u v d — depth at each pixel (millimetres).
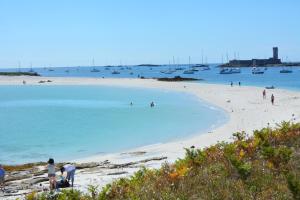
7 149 37375
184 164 10852
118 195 9367
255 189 8297
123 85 128000
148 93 96875
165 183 9266
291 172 8992
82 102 79562
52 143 39969
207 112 58438
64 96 93688
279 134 13734
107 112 63188
